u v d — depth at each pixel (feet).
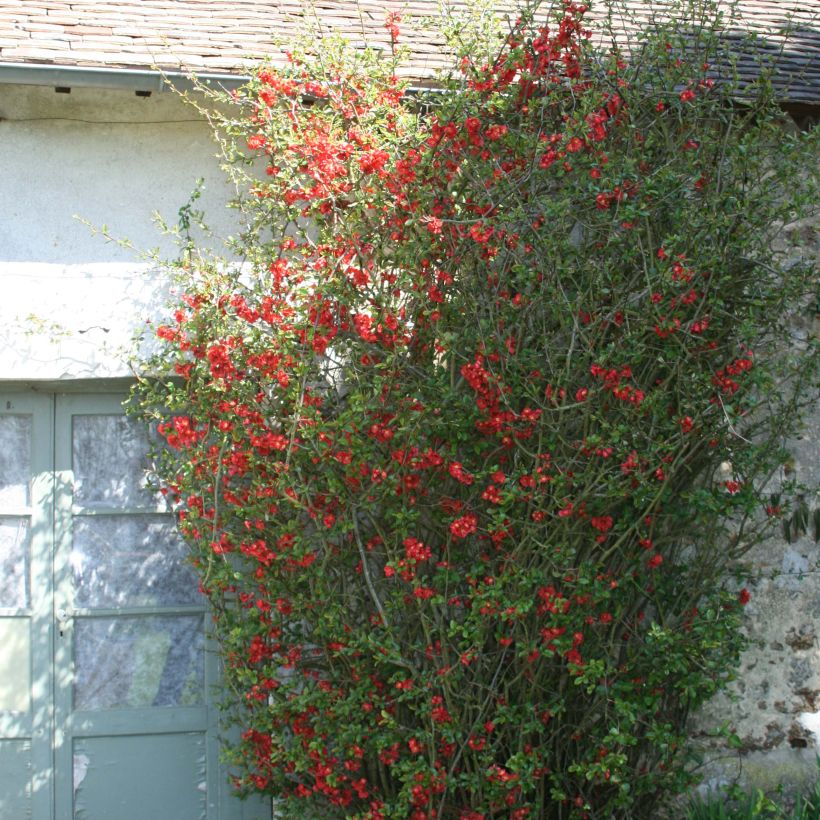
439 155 14.90
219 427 14.34
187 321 15.05
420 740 14.38
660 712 15.72
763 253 15.49
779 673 16.46
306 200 15.31
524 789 13.88
